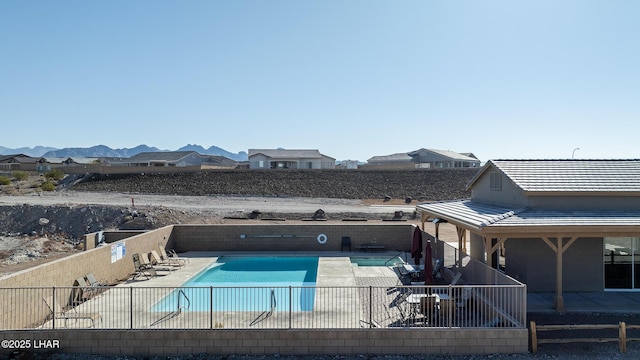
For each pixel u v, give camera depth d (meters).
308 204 45.62
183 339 11.05
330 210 40.47
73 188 55.81
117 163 85.50
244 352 11.07
